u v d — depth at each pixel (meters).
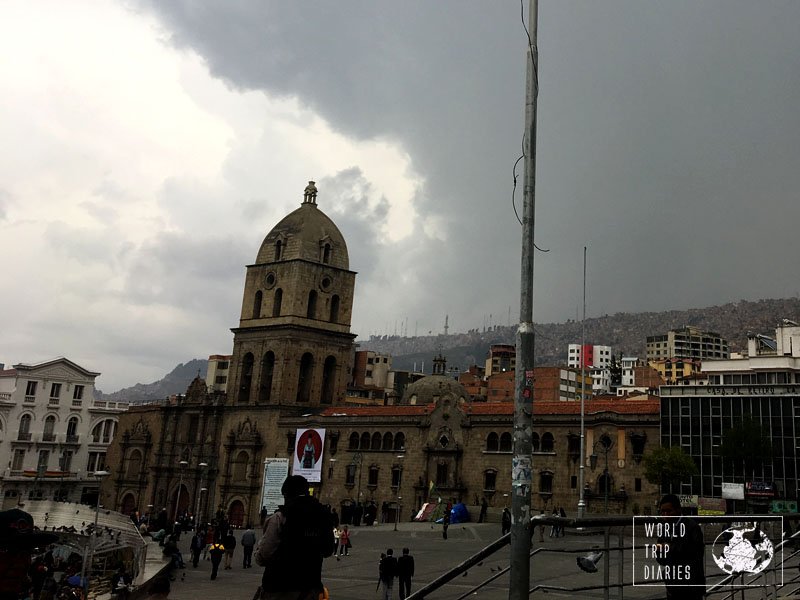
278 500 112.50
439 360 125.62
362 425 109.62
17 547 13.57
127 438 143.88
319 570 12.09
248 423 124.56
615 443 88.00
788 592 18.16
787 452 79.19
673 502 14.26
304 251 128.50
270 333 126.38
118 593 41.22
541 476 91.62
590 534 14.40
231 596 43.09
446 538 73.56
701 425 83.88
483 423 98.44
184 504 130.50
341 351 129.50
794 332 125.19
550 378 179.38
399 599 40.00
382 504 104.19
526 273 18.83
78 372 151.75
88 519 68.81
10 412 141.75
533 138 20.02
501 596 38.62
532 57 20.72
